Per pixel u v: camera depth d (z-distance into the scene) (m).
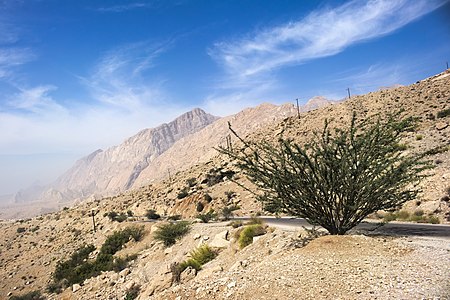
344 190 12.01
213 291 9.62
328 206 12.28
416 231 13.70
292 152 12.37
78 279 34.25
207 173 69.56
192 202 53.88
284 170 12.32
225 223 30.59
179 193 64.75
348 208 12.08
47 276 47.59
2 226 111.50
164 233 31.53
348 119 64.44
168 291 11.23
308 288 7.87
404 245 10.37
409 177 12.16
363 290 7.24
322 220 12.40
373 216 21.12
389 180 11.59
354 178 11.85
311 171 12.09
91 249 47.22
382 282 7.48
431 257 8.93
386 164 11.86
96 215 78.81
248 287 8.90
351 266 8.69
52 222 95.38
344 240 10.84
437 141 32.12
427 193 21.58
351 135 12.32
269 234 16.47
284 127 77.94
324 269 8.74
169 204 63.19
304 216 12.59
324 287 7.73
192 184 69.06
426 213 19.44
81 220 78.19
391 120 12.69
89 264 37.72
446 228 14.38
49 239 73.19
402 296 6.65
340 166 11.89
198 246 22.64
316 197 12.28
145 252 33.00
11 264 61.72
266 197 12.73
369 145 12.08
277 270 9.49
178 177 97.44
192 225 33.97
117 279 28.25
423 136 35.03
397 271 8.02
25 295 36.78
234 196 49.59
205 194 52.69
